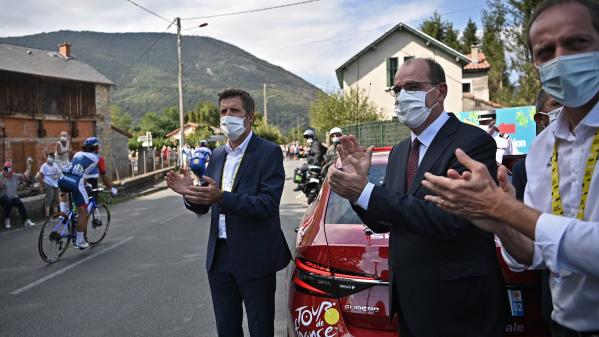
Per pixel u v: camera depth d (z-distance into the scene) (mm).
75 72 27141
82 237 7316
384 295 2463
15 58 24766
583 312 1448
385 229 2150
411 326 1967
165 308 4660
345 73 27453
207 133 42844
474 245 1912
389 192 1883
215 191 2623
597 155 1378
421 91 2086
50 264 6754
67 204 12273
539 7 1448
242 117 2947
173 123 82000
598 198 1348
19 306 4844
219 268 2920
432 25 51875
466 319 1886
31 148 23844
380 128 18922
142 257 6996
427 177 1389
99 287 5473
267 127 54750
